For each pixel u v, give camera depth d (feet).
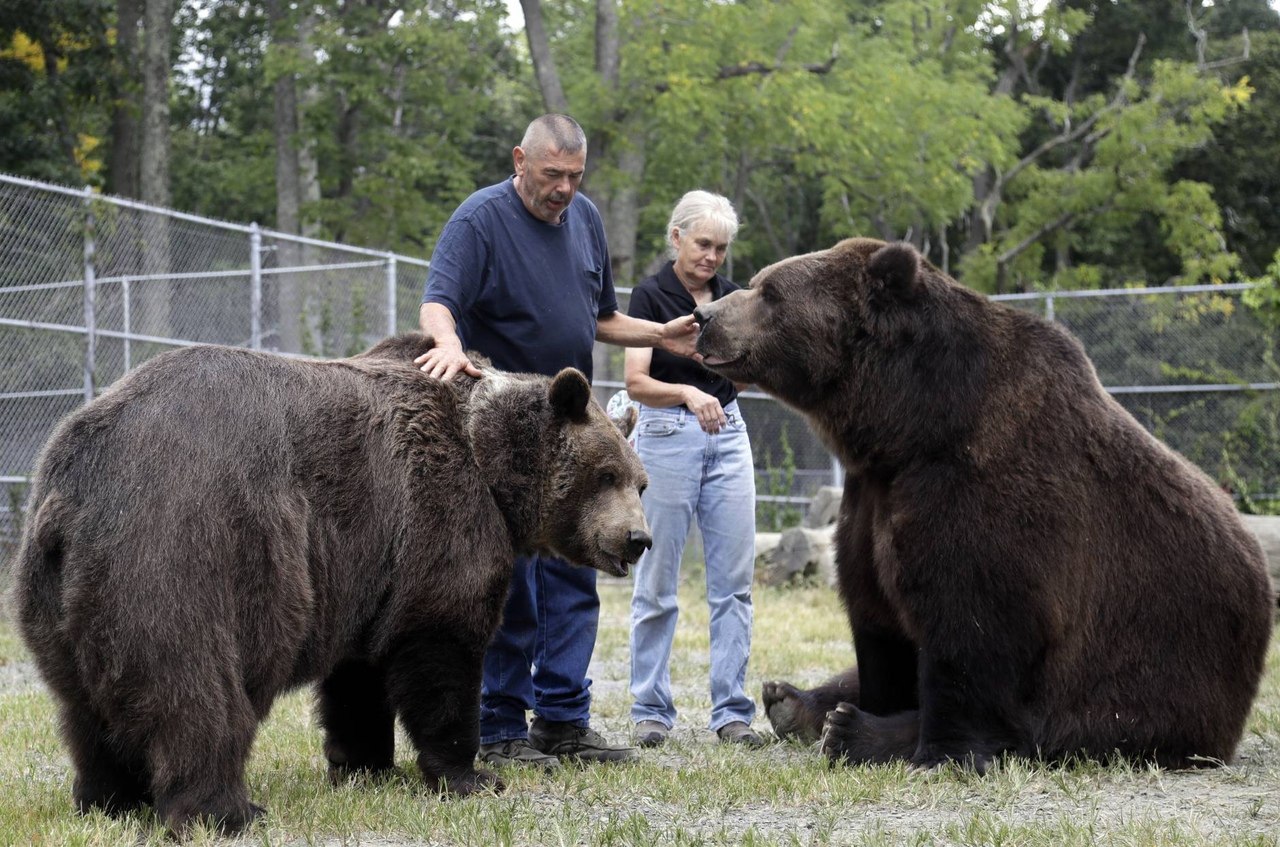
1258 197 123.13
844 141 81.97
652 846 13.74
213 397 14.40
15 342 40.01
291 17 89.66
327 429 15.35
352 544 15.42
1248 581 19.67
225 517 13.92
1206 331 54.08
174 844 13.39
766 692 22.21
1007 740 18.71
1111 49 130.82
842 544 20.49
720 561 22.36
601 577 52.75
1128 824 14.83
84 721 14.33
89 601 13.41
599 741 20.63
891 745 19.27
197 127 129.08
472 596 16.33
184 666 13.44
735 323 19.67
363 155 101.24
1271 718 22.82
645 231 108.88
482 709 19.90
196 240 46.93
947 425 18.67
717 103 79.00
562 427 17.35
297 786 17.21
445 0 94.68
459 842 14.29
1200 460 53.67
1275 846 13.64
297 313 49.83
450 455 16.40
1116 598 19.01
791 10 80.28
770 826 15.35
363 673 17.37
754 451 59.72
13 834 14.10
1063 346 19.51
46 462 14.05
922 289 19.16
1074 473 18.79
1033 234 105.19
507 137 125.08
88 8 80.48
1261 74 123.44
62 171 82.38
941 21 101.45
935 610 18.47
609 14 82.48
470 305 19.57
